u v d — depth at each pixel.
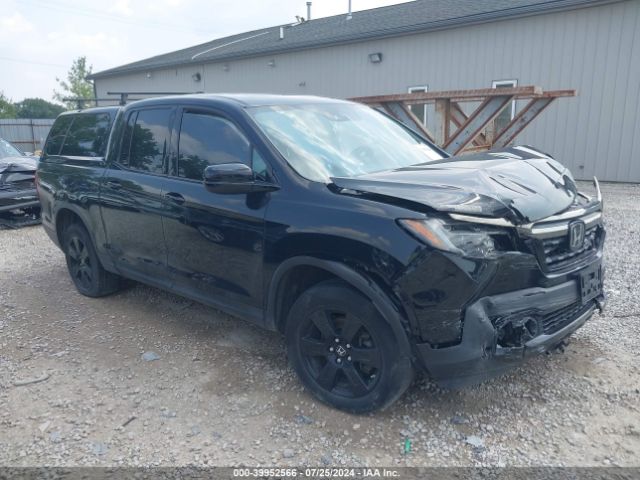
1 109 54.50
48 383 3.64
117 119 4.75
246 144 3.57
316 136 3.76
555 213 2.96
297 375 3.39
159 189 4.06
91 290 5.27
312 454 2.84
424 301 2.71
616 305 4.70
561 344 3.48
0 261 6.90
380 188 2.95
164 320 4.69
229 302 3.71
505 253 2.73
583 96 12.74
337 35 17.98
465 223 2.69
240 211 3.44
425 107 15.76
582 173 13.08
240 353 4.00
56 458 2.86
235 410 3.26
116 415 3.25
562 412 3.13
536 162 3.52
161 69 26.14
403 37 15.95
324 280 3.27
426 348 2.77
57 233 5.50
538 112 8.91
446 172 3.14
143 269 4.44
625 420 3.04
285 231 3.18
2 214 9.40
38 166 5.74
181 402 3.37
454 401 3.27
